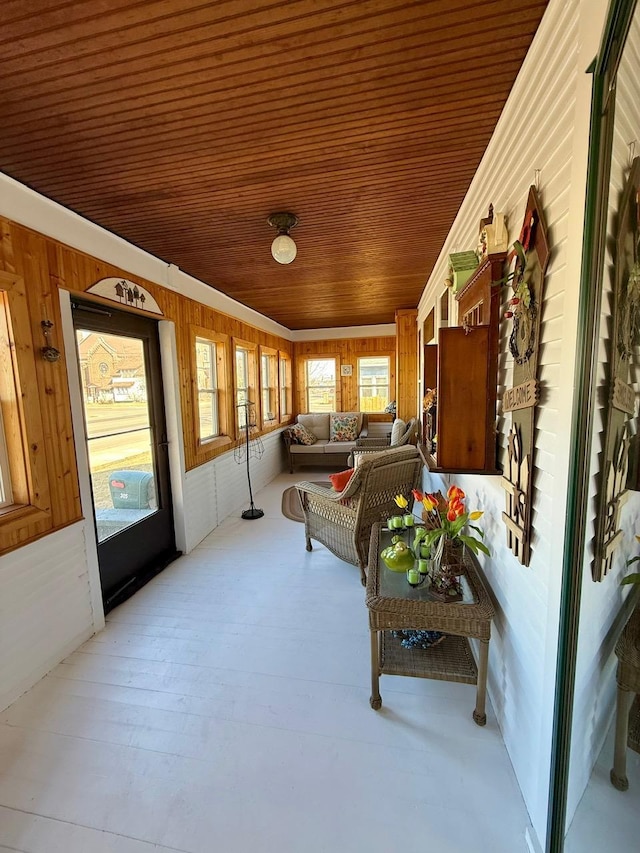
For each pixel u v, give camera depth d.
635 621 1.19
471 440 1.55
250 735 1.51
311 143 1.58
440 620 1.50
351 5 0.99
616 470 1.03
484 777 1.33
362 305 4.92
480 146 1.65
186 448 3.25
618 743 1.16
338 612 2.33
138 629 2.20
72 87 1.23
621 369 0.99
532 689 1.19
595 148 0.83
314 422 6.48
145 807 1.26
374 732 1.51
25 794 1.31
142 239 2.52
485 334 1.50
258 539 3.48
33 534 1.84
